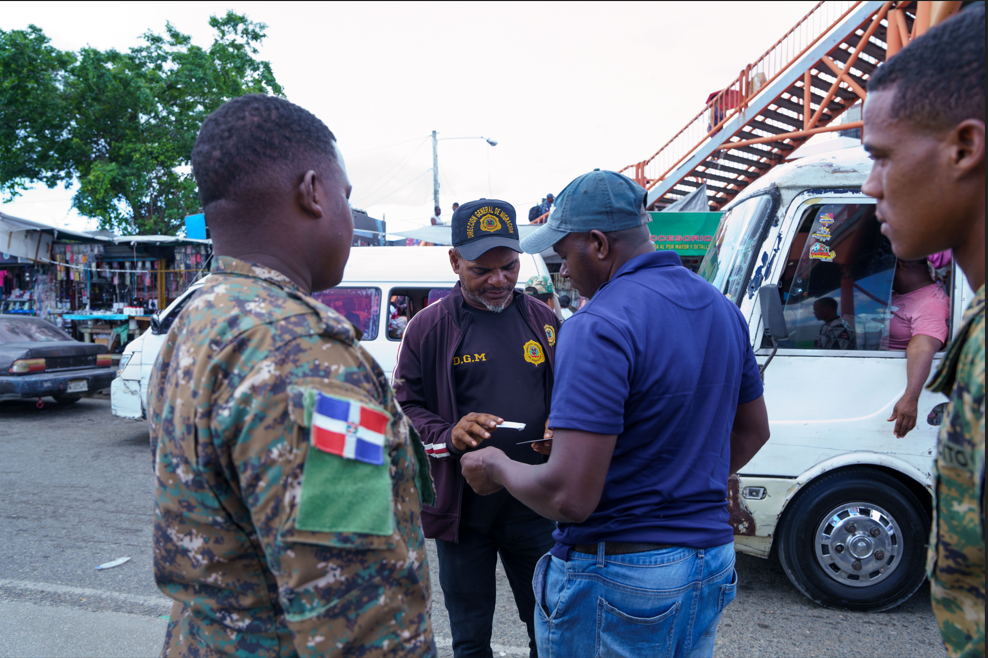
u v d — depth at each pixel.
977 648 0.76
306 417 0.79
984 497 0.71
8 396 8.13
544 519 2.07
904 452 3.00
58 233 11.74
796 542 3.12
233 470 0.81
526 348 2.13
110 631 2.91
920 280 3.03
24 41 16.97
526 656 2.77
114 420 8.23
